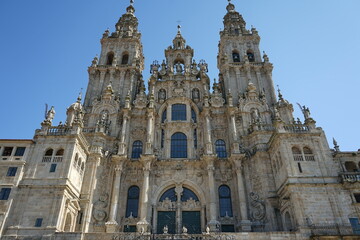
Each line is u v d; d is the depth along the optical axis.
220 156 46.09
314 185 34.25
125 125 47.06
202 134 47.91
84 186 39.97
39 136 37.91
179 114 50.25
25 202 33.22
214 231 36.66
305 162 36.31
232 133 45.84
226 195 42.50
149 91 53.41
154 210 40.84
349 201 33.28
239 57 59.22
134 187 43.38
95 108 49.72
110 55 61.19
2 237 30.69
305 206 33.06
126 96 50.81
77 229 37.19
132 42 61.81
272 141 40.75
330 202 33.28
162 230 40.06
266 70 55.06
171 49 59.41
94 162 42.00
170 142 47.00
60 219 32.88
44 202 33.25
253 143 44.88
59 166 35.81
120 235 32.62
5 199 32.75
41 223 32.06
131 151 46.59
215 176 43.56
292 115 47.91
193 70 56.56
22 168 34.94
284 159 36.47
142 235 32.72
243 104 49.69
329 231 31.69
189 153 45.66
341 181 34.38
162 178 43.28
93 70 55.44
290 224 36.47
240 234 32.69
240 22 66.75
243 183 41.19
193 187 42.66
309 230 31.80
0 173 34.41
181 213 41.22
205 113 48.06
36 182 34.53
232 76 55.16
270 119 47.66
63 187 34.06
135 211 41.31
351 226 31.81
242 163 43.53
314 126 39.06
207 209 40.12
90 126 47.81
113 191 40.38
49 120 39.84
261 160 42.44
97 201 40.34
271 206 38.81
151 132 46.31
